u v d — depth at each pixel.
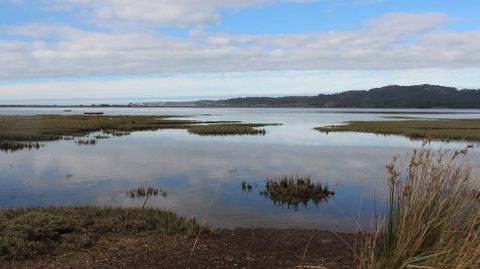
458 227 5.54
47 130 45.19
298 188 16.25
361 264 5.79
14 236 8.66
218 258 8.14
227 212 13.27
